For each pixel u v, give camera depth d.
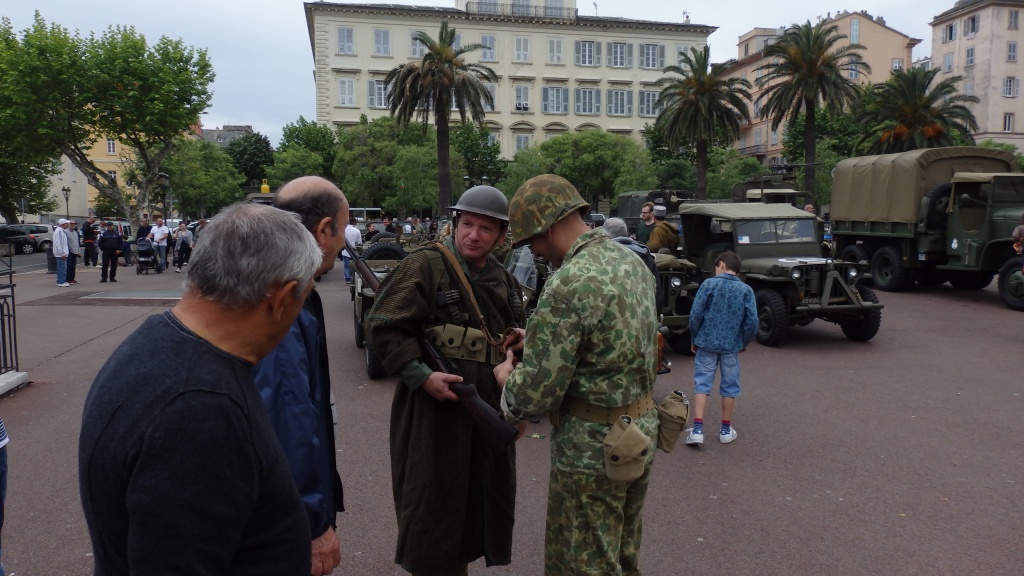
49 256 23.28
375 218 41.44
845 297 10.41
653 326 2.66
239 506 1.38
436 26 63.16
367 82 62.38
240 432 1.39
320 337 2.37
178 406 1.33
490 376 3.03
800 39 32.66
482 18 63.72
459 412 2.94
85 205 69.00
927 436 6.14
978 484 5.02
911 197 15.72
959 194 14.98
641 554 3.97
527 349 2.50
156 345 1.41
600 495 2.59
